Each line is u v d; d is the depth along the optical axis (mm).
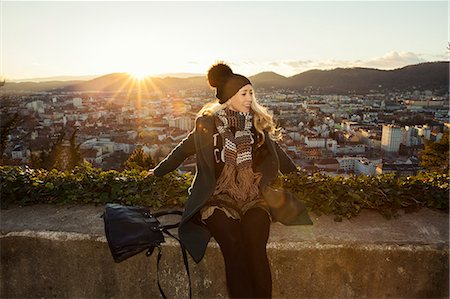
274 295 2418
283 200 2424
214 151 2291
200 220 2320
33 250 2518
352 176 3115
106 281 2512
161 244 2418
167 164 2551
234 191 2252
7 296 2604
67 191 3002
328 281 2389
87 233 2486
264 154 2436
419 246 2344
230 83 2332
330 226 2564
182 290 2471
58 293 2564
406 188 2912
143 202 2893
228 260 2025
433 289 2395
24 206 2938
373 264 2365
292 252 2348
